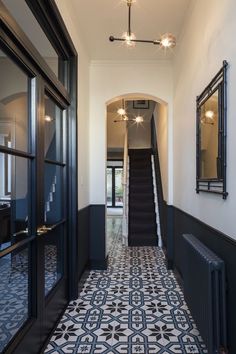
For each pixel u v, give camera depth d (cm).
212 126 207
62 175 285
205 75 230
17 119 181
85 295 311
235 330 166
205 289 182
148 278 365
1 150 158
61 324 247
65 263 287
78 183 320
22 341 172
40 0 204
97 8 284
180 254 340
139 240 547
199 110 246
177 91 367
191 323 248
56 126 270
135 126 872
